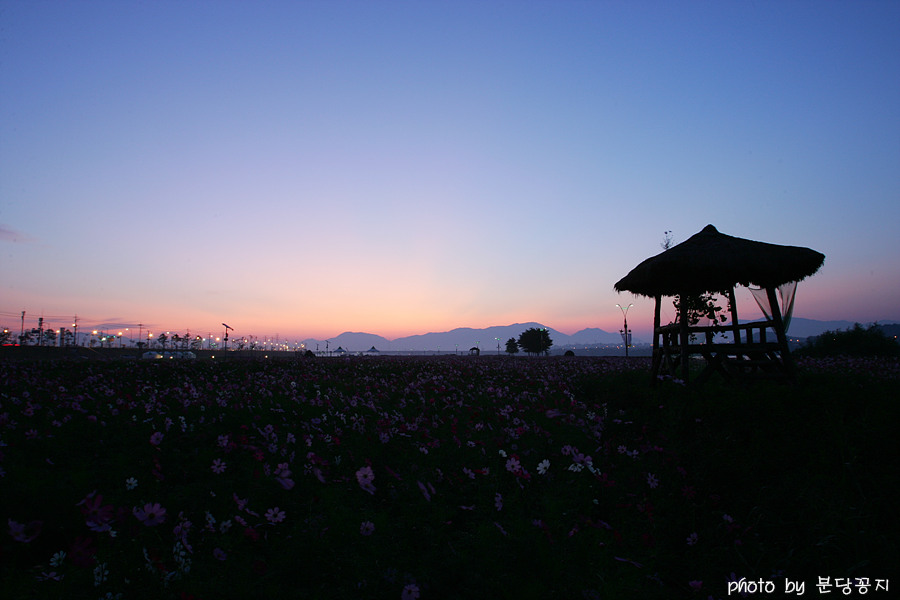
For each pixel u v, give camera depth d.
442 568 4.17
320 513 4.99
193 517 4.81
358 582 3.90
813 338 34.38
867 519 4.63
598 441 7.30
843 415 6.80
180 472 6.08
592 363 25.47
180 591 3.59
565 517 5.16
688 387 8.91
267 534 4.61
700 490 5.64
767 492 5.42
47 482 5.39
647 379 12.01
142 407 9.58
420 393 11.95
